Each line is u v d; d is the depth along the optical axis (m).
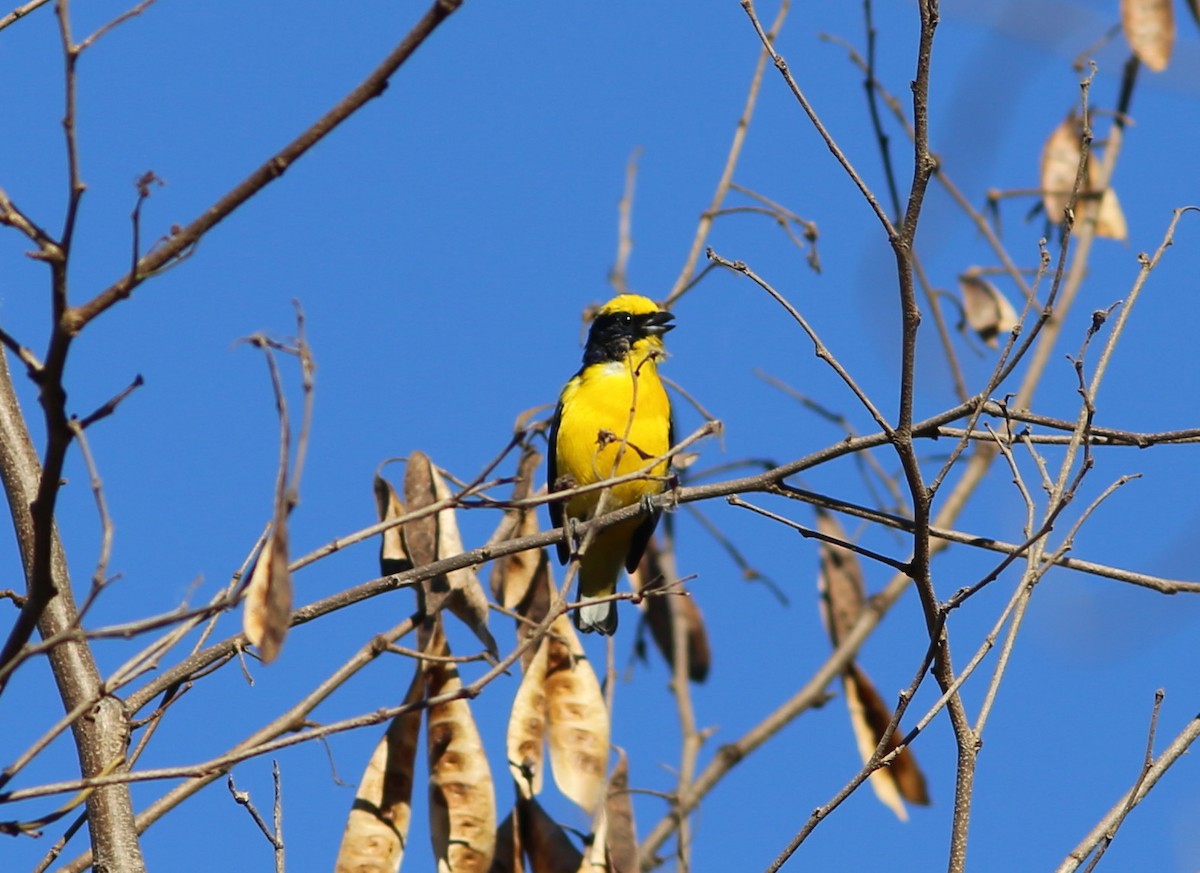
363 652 8.68
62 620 9.00
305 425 6.34
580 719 11.43
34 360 6.26
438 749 10.70
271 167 6.33
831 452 9.85
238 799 8.55
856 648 14.78
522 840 10.84
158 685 8.90
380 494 11.77
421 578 9.99
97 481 6.25
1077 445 8.29
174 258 6.37
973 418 8.31
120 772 8.35
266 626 6.19
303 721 8.20
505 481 9.02
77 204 6.14
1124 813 7.89
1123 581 9.20
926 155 8.24
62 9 6.12
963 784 7.75
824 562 15.34
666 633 15.46
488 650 11.16
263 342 6.34
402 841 10.34
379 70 6.30
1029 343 8.23
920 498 8.34
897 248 8.34
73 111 6.12
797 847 7.59
